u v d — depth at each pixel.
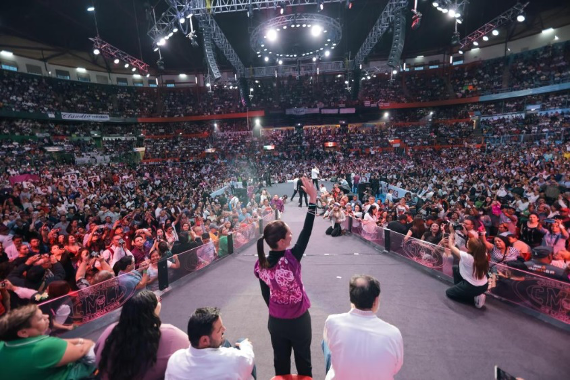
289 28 20.11
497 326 3.67
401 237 6.77
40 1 21.12
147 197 15.84
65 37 28.70
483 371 2.85
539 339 3.36
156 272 5.26
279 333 2.24
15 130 26.83
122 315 2.07
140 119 37.81
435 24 30.28
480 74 36.00
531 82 31.41
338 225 9.77
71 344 2.14
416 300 4.49
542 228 6.92
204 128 40.94
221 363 1.92
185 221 9.25
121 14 24.50
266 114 38.44
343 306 4.50
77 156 28.58
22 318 1.97
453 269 4.77
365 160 31.61
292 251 2.26
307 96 40.94
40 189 15.12
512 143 28.33
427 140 35.19
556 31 30.95
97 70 36.56
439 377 2.79
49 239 7.79
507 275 4.25
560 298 3.59
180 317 4.30
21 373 1.93
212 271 6.42
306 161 33.97
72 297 3.83
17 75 28.86
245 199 17.14
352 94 34.16
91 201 13.87
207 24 19.88
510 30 33.50
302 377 2.07
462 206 9.86
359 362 1.84
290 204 16.41
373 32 24.73
